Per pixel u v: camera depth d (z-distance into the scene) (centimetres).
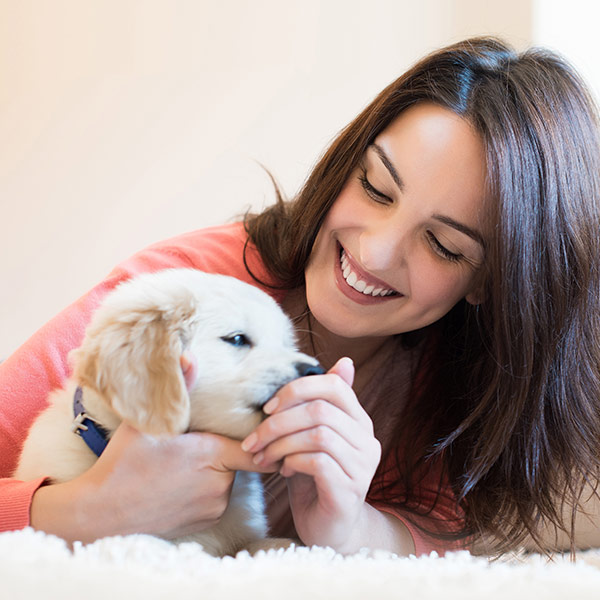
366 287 152
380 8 311
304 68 320
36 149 331
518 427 157
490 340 158
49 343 158
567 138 150
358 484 121
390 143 144
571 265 152
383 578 80
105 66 327
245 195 326
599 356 163
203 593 75
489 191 139
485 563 100
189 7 321
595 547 181
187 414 118
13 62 328
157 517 121
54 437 136
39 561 81
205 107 325
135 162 329
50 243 335
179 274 145
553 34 293
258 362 128
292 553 97
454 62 152
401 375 184
